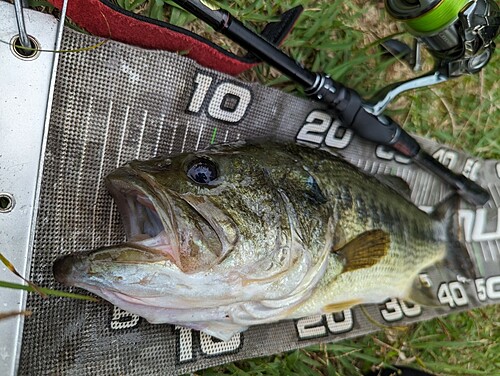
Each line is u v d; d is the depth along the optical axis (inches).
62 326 10.3
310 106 13.6
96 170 10.9
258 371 13.9
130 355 11.1
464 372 16.9
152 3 13.0
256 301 10.7
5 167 9.6
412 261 14.1
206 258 9.2
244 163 10.3
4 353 9.4
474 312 17.2
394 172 15.1
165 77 11.5
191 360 11.9
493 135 17.6
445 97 17.0
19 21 9.5
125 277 8.7
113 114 11.0
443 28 11.3
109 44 10.8
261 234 9.9
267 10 14.4
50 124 10.2
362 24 16.1
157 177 9.3
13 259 9.6
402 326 15.6
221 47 12.6
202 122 12.2
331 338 14.2
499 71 17.5
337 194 11.8
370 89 15.9
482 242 16.3
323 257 11.2
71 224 10.5
